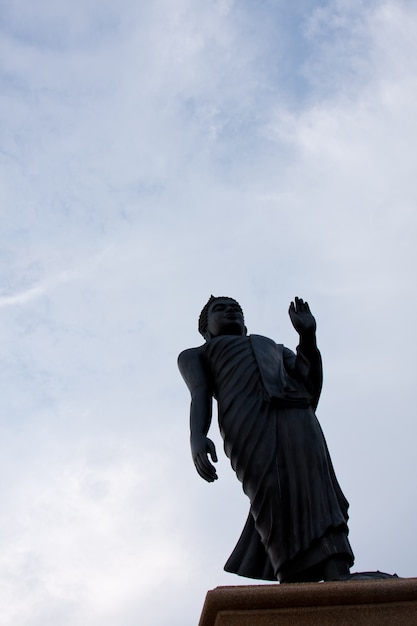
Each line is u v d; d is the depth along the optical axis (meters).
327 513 10.19
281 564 10.09
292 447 10.73
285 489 10.46
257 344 12.04
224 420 11.31
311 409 11.37
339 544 10.00
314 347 11.60
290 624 8.14
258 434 10.89
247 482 10.77
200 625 8.31
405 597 8.29
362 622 8.16
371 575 9.35
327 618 8.19
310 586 8.29
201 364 12.37
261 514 10.47
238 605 8.18
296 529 10.16
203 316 13.65
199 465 11.25
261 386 11.38
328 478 10.57
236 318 13.20
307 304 11.80
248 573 10.87
